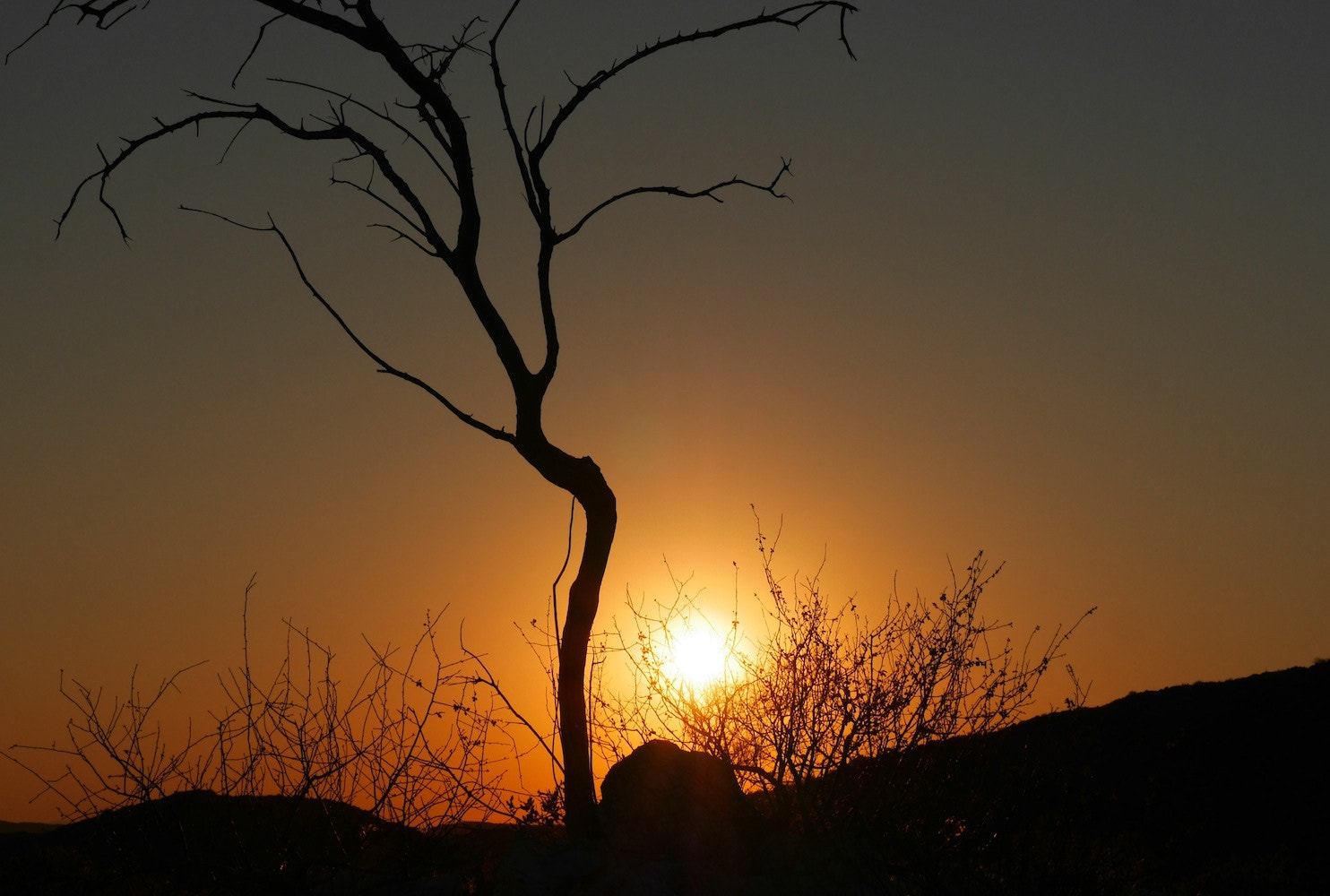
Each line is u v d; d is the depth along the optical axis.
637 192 8.38
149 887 6.80
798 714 7.45
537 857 6.23
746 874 6.53
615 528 7.86
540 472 7.87
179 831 6.87
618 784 6.91
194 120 8.14
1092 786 7.79
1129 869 7.05
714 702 7.75
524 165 7.85
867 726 7.28
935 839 6.90
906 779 7.34
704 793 6.83
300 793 6.88
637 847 6.53
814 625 7.55
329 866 6.69
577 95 7.91
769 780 7.39
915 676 7.38
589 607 7.57
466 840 7.43
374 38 7.62
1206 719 23.67
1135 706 25.70
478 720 7.16
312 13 7.57
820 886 6.28
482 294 7.94
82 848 7.32
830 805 7.20
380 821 7.13
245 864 6.72
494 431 7.91
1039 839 7.00
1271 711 23.31
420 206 7.92
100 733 6.84
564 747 7.21
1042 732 8.23
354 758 6.96
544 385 7.91
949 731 7.31
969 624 7.47
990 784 7.31
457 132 7.82
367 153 8.03
